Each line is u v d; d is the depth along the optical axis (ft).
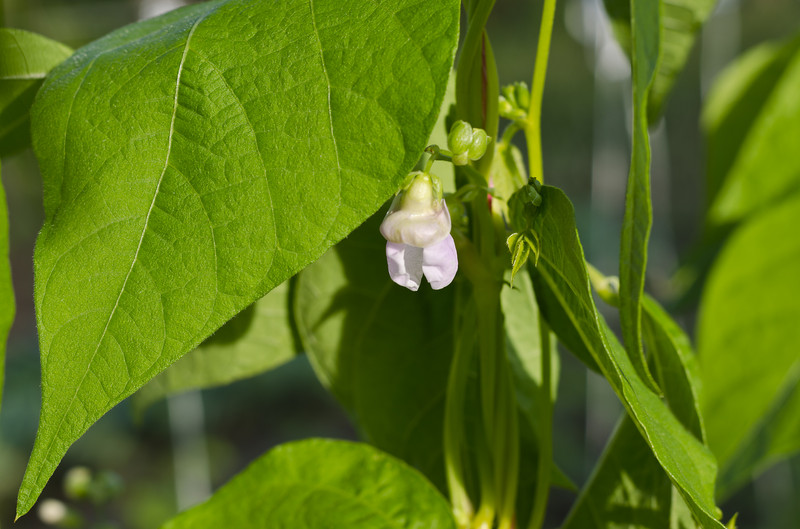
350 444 1.32
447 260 1.17
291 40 1.16
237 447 7.64
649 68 1.15
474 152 1.20
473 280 1.30
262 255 1.14
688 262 2.12
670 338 1.31
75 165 1.17
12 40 1.33
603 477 1.38
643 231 1.16
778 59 2.17
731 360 1.66
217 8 1.20
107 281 1.14
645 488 1.36
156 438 7.27
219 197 1.14
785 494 3.99
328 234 1.13
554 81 9.65
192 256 1.14
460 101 1.28
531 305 1.43
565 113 9.52
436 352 1.45
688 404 1.30
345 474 1.31
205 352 1.54
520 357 1.43
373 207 1.13
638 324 1.19
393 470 1.31
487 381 1.33
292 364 8.14
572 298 1.23
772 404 1.70
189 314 1.13
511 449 1.34
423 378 1.46
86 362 1.13
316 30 1.16
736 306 1.63
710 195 2.33
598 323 1.18
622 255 1.19
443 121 1.35
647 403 1.24
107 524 1.75
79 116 1.18
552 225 1.21
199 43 1.17
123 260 1.14
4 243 1.25
